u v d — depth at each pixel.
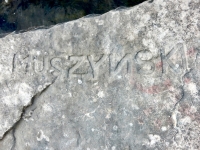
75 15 0.87
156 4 0.58
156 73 0.59
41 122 0.65
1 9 0.93
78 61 0.61
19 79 0.64
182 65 0.57
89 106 0.62
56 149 0.64
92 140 0.62
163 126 0.59
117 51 0.60
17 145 0.67
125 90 0.60
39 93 0.64
